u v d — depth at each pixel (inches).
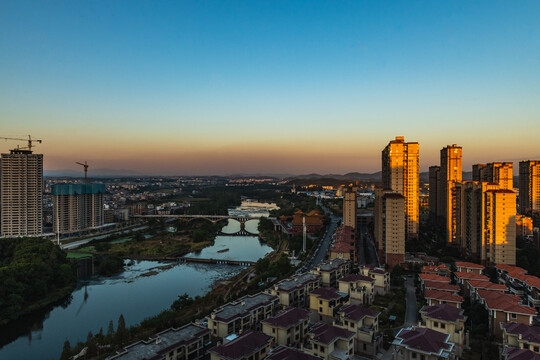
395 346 5290.4
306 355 4347.9
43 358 6471.5
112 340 6240.2
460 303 6451.8
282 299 6934.1
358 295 7229.3
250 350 4589.1
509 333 4972.9
